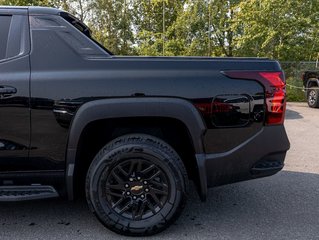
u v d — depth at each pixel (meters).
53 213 3.73
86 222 3.53
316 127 9.23
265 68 3.20
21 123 3.05
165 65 3.14
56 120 3.05
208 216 3.69
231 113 3.12
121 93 3.04
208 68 3.16
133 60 3.14
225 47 20.08
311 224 3.52
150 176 3.18
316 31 17.89
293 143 7.28
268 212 3.80
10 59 3.11
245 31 17.72
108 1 20.91
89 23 20.95
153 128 3.32
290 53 17.72
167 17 23.53
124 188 3.18
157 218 3.17
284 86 3.22
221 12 19.11
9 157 3.09
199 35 19.33
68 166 3.10
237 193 4.34
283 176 5.03
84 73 3.08
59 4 21.11
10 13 3.23
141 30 22.27
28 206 3.90
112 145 3.14
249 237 3.24
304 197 4.23
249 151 3.18
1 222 3.53
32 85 3.04
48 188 3.20
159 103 3.04
